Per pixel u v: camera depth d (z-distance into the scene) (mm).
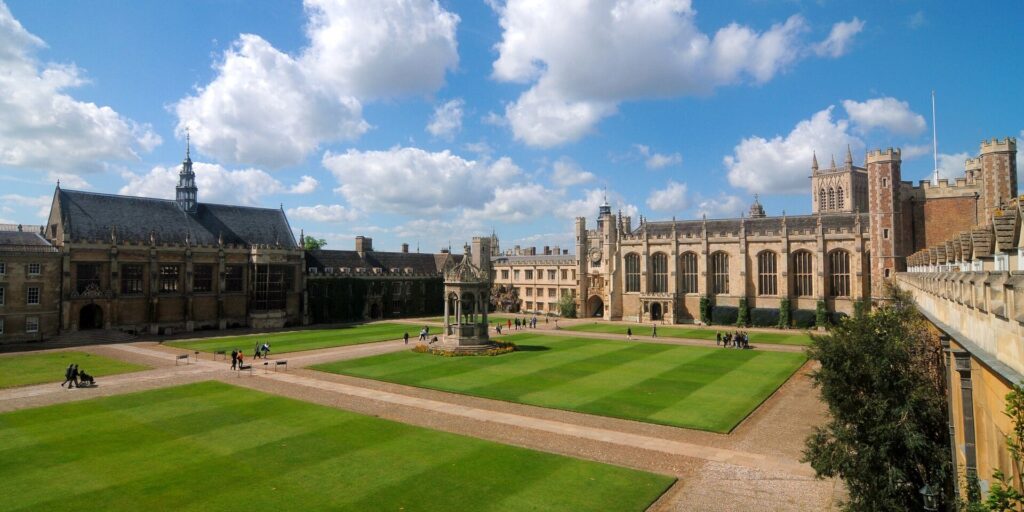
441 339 67000
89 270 79750
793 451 29078
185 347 68812
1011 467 12266
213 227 96812
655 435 31734
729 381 46438
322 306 104875
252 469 25984
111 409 36844
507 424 33750
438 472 25688
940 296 22328
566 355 61000
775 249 95000
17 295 72750
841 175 135625
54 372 50562
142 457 27531
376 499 22719
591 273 119875
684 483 24688
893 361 21922
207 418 34688
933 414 20922
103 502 22328
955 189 78000
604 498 22891
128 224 86625
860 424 21344
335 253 115500
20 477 24891
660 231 111062
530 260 133375
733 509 22031
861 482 21109
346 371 51031
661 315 105375
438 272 132125
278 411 36438
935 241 79312
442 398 40500
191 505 22078
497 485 24203
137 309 83938
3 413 35750
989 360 12656
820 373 23141
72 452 28234
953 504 19266
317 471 25766
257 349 59281
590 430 32625
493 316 121625
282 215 109000
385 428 32625
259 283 95500
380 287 115812
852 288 88562
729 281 100125
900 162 80688
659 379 47281
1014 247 13320
